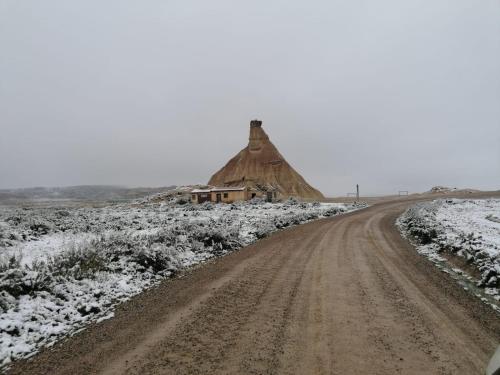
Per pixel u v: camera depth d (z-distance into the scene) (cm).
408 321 641
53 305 719
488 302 753
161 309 738
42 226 2027
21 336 595
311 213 3238
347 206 4422
